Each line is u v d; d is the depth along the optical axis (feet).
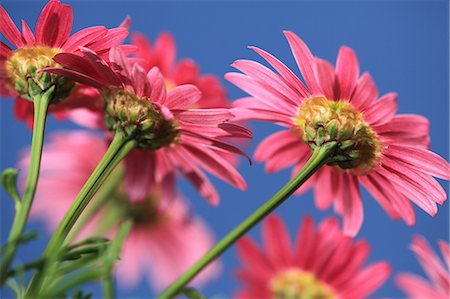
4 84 1.61
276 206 1.56
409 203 1.62
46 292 1.51
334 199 1.70
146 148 1.59
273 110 1.60
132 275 2.09
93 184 1.56
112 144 1.58
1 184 1.52
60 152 2.08
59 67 1.58
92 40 1.54
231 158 1.81
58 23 1.57
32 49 1.58
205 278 2.05
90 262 1.54
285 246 1.86
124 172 1.73
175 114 1.56
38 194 2.10
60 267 1.54
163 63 1.79
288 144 1.69
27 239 1.47
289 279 1.84
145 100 1.57
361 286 1.80
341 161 1.60
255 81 1.58
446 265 1.76
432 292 1.85
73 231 1.70
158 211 2.06
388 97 1.59
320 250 1.82
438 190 1.57
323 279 1.83
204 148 1.62
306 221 1.84
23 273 1.46
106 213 1.96
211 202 1.72
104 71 1.54
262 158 1.70
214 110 1.55
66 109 1.64
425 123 1.59
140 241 2.09
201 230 2.13
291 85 1.59
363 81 1.59
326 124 1.59
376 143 1.60
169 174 1.74
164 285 2.10
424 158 1.57
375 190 1.65
